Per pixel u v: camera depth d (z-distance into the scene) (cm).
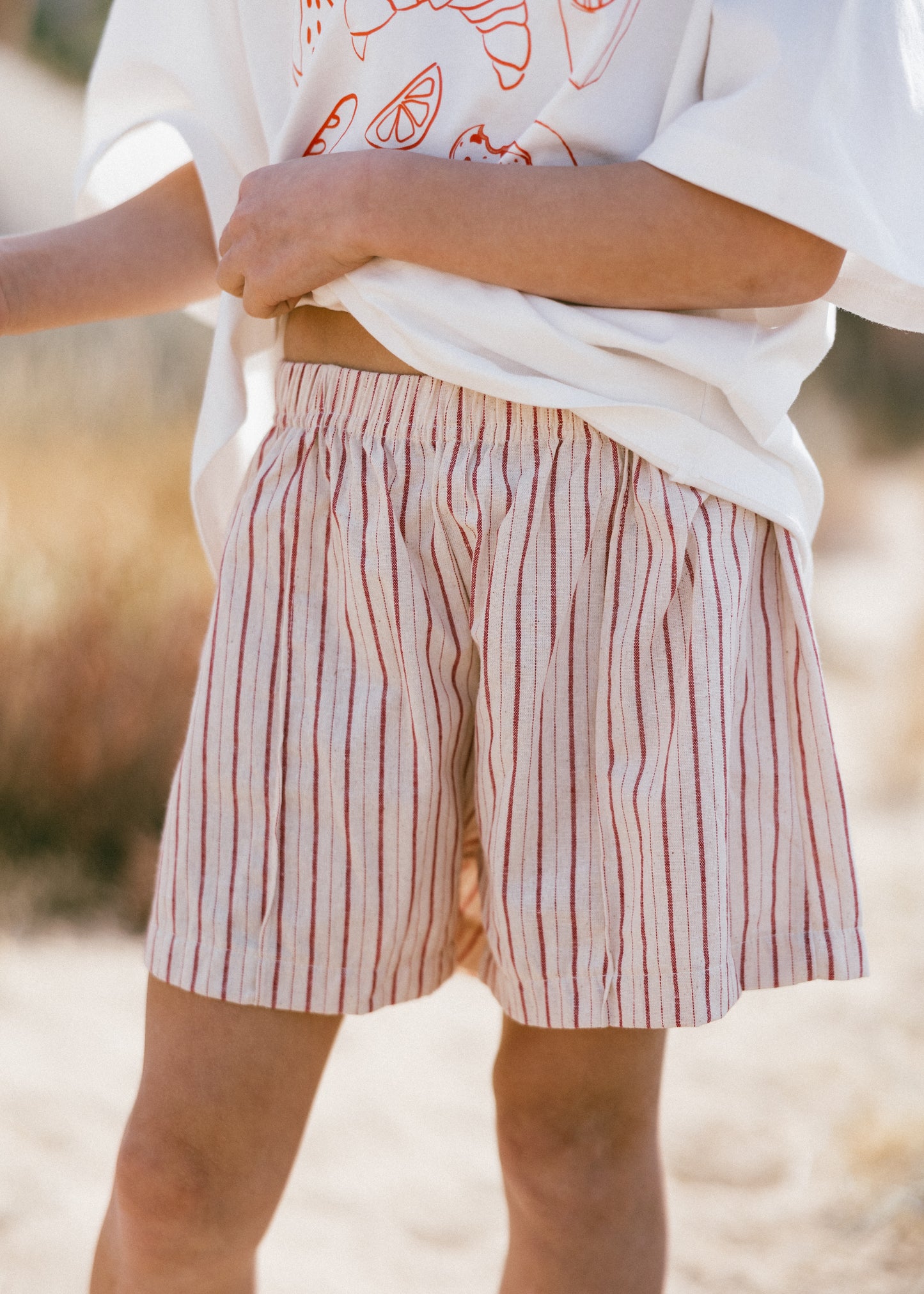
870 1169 185
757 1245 170
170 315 448
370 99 101
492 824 100
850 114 89
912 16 93
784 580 102
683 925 95
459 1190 183
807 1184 184
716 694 95
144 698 287
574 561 96
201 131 119
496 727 97
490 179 93
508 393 94
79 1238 159
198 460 116
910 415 1313
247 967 100
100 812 280
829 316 104
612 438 96
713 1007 96
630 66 95
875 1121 194
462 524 96
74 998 227
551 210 92
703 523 97
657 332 94
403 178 94
